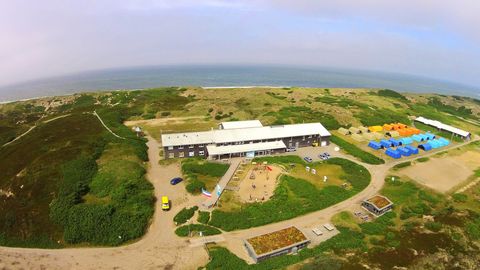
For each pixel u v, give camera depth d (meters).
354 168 90.75
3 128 122.94
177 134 98.94
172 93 179.38
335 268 48.94
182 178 82.31
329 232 62.09
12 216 64.44
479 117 196.75
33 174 76.50
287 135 103.88
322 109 142.50
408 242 60.12
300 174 85.81
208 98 165.12
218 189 72.19
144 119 135.75
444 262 55.19
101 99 181.75
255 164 90.81
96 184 74.00
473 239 61.88
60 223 61.94
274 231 59.47
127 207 67.38
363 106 153.75
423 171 92.31
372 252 56.56
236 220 64.31
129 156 90.75
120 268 52.16
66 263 53.62
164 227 63.09
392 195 77.00
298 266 51.81
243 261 52.72
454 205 73.81
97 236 59.44
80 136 99.12
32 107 187.00
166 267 52.22
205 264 52.94
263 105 148.75
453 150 112.12
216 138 98.44
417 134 124.38
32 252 56.84
